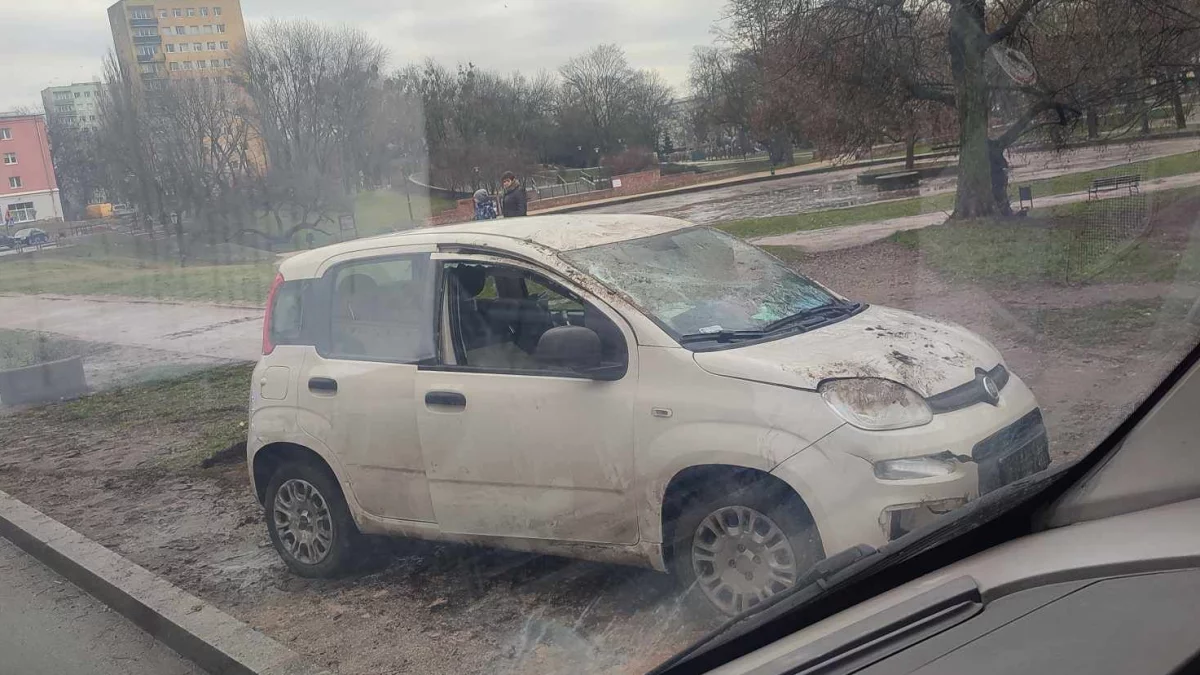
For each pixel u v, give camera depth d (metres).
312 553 4.88
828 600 2.67
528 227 4.59
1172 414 2.54
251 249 22.48
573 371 3.91
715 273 4.39
